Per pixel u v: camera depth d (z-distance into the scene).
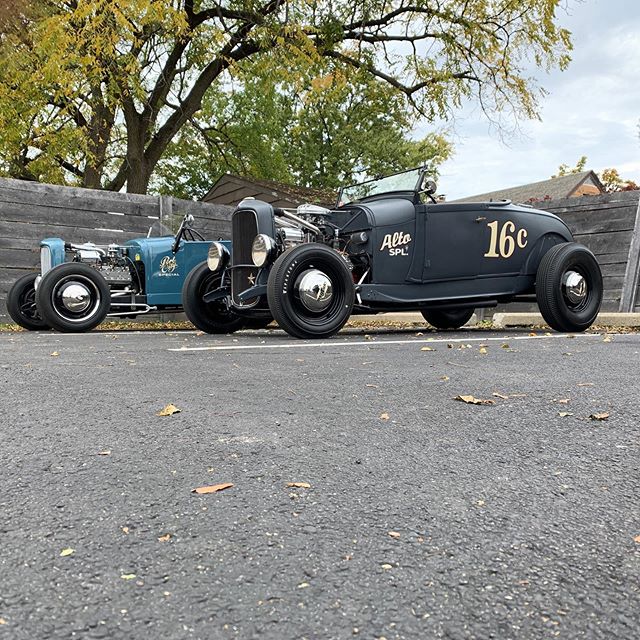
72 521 1.09
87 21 9.66
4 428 1.76
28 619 0.77
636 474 1.38
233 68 12.63
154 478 1.32
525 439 1.66
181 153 20.55
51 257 6.45
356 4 14.61
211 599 0.82
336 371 2.82
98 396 2.22
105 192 7.94
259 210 4.95
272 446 1.57
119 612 0.79
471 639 0.73
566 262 5.38
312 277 4.62
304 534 1.03
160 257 6.63
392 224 5.13
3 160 14.42
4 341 4.62
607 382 2.51
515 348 3.80
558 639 0.73
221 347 3.95
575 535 1.05
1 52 10.37
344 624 0.76
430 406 2.06
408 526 1.07
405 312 8.00
